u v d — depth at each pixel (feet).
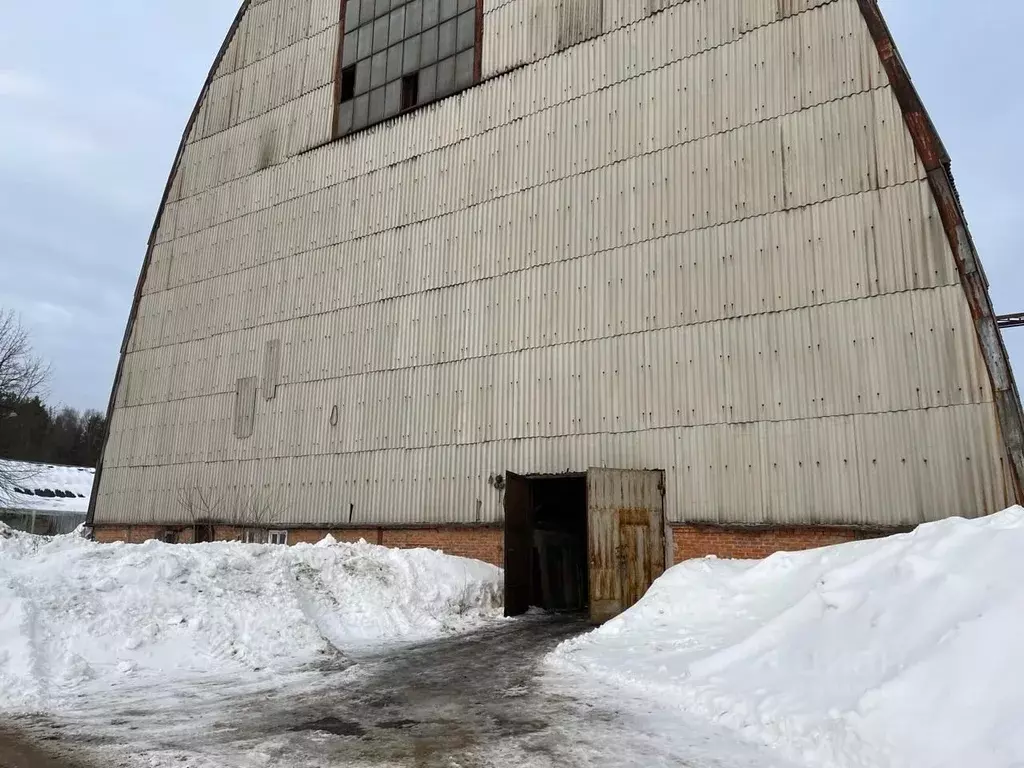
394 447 61.31
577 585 61.62
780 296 45.03
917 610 24.22
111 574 38.65
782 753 20.93
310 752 21.48
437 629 45.39
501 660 35.91
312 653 37.40
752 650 27.71
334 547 51.65
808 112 46.11
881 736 19.61
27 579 36.29
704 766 19.97
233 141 82.43
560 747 21.68
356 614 45.50
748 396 45.09
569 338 53.62
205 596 39.65
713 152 49.55
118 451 81.25
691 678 27.68
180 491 74.74
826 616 27.04
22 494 152.05
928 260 40.47
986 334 38.11
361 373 65.00
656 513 46.60
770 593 34.19
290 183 75.56
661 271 50.21
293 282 72.28
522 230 58.08
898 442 39.73
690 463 46.37
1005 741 17.42
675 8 53.52
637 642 34.58
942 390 38.93
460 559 53.11
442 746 21.95
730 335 46.47
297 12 81.05
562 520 62.03
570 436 52.01
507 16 63.46
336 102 74.18
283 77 80.02
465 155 63.16
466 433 57.47
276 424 69.46
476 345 58.54
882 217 42.29
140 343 83.66
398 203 66.59
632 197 52.70
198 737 23.15
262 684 31.04
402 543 58.90
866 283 42.16
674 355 48.49
